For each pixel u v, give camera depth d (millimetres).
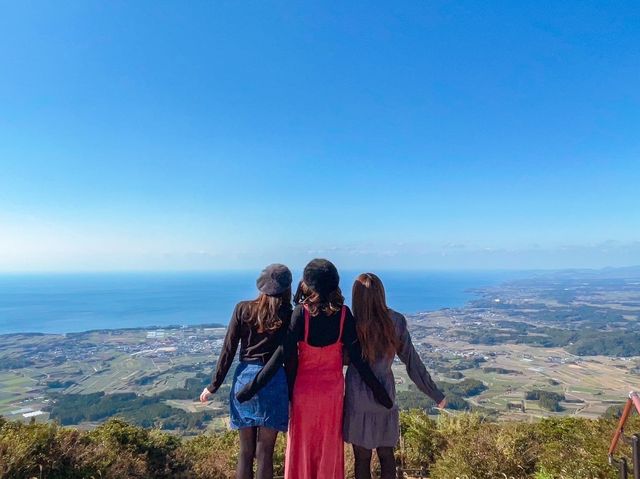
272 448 2768
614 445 2938
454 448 4844
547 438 4773
